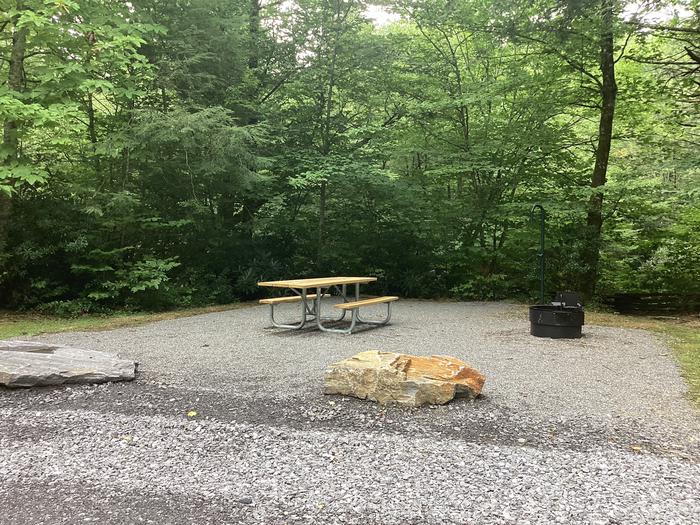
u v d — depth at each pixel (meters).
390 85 13.80
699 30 9.57
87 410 4.05
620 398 4.42
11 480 2.87
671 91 11.66
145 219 10.51
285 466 3.02
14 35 9.09
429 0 12.97
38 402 4.25
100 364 4.89
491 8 10.74
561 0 9.58
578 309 7.58
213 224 12.34
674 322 10.34
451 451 3.23
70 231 10.17
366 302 8.12
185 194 11.64
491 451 3.23
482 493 2.67
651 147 12.54
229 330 8.15
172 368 5.43
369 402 4.21
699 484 2.78
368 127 12.98
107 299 10.38
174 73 10.45
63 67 8.73
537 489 2.71
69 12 8.61
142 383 4.81
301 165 12.71
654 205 12.20
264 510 2.52
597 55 11.34
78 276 10.53
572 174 12.97
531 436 3.50
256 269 12.73
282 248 13.95
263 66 14.02
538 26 10.39
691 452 3.24
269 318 9.57
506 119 13.15
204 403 4.19
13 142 8.76
